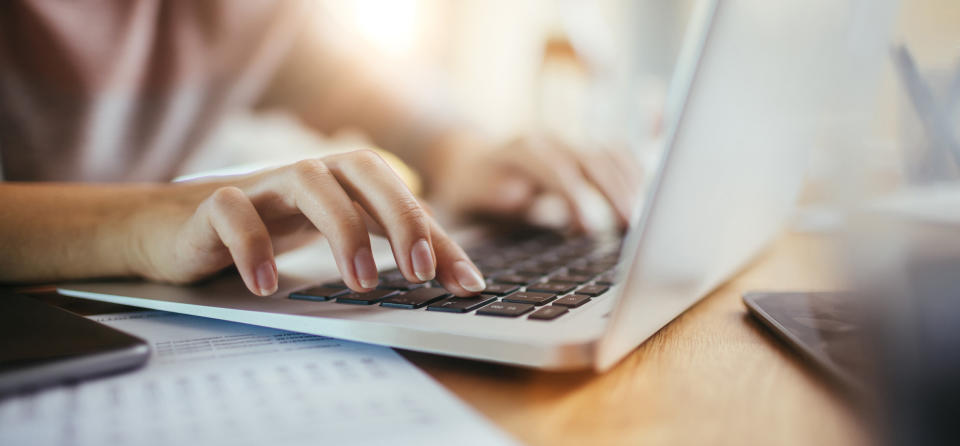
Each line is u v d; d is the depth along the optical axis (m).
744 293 0.47
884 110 0.55
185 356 0.33
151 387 0.28
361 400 0.26
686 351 0.34
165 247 0.46
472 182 0.97
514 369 0.31
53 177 1.04
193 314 0.40
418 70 1.43
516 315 0.33
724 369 0.31
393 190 0.40
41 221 0.54
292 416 0.24
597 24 1.97
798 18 0.39
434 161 1.25
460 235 0.79
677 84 0.30
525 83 1.96
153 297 0.43
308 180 0.41
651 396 0.28
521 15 2.00
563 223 0.87
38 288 0.56
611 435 0.24
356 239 0.38
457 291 0.38
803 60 0.42
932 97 0.56
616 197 0.87
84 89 1.07
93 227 0.53
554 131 1.76
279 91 1.37
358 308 0.37
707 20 0.28
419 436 0.23
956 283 0.28
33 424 0.24
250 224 0.40
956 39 0.56
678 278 0.36
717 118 0.31
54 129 1.05
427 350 0.31
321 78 1.38
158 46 1.17
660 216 0.30
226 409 0.25
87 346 0.30
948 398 0.22
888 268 0.30
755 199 0.46
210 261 0.45
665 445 0.23
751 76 0.34
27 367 0.27
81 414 0.25
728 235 0.43
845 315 0.37
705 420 0.25
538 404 0.27
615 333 0.29
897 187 0.54
